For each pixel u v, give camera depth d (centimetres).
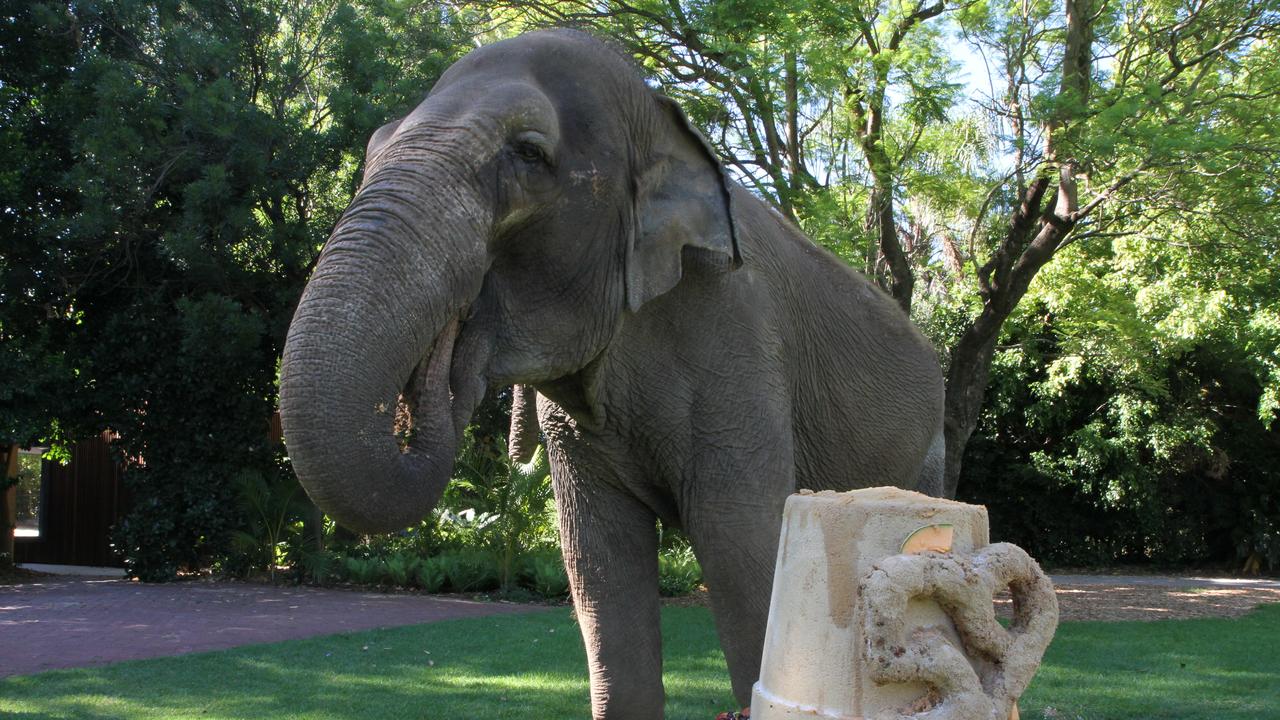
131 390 1644
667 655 937
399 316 269
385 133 325
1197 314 1883
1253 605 1549
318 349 260
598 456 387
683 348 369
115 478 2069
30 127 1653
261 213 1727
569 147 316
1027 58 1436
